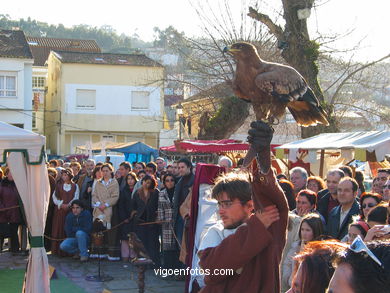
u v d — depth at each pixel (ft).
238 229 9.44
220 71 70.64
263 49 64.39
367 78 65.51
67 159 90.07
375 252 6.43
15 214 38.37
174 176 33.50
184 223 27.86
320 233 17.34
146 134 124.67
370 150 31.40
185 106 92.89
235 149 47.70
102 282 30.07
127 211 35.63
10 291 28.99
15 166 25.67
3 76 112.88
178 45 74.28
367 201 19.07
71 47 166.20
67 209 38.27
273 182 9.04
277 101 8.52
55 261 36.42
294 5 51.57
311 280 10.53
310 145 36.88
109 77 121.80
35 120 138.92
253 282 9.39
